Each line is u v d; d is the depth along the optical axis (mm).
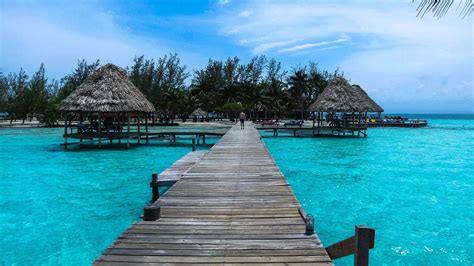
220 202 6559
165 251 4230
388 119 51594
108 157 18531
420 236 7203
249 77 68875
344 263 5949
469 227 7707
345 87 31047
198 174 9320
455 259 6172
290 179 12641
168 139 24984
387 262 6059
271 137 30953
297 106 63156
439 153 20078
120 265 3838
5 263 5992
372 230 3674
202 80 60375
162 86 56625
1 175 13578
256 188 7715
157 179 9305
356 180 12453
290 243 4500
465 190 10969
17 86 53750
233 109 55594
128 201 9891
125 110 20875
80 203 9656
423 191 10859
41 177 13227
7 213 8719
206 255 4121
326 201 9719
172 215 5738
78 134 21750
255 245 4434
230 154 13297
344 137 30797
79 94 21047
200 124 51094
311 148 22750
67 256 6281
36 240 7004
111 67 22359
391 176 13188
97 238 7113
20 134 31922
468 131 39438
